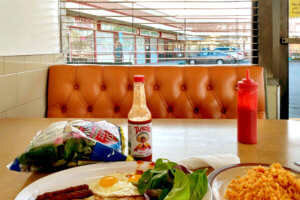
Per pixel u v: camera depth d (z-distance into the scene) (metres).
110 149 0.62
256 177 0.50
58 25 2.03
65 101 1.69
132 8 2.15
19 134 0.94
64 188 0.53
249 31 2.16
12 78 1.39
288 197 0.45
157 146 0.81
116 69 1.70
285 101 2.19
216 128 1.01
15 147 0.80
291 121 1.11
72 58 2.18
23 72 1.50
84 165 0.62
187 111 1.65
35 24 1.66
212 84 1.66
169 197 0.41
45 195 0.50
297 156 0.72
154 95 1.67
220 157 0.64
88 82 1.69
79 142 0.61
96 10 2.26
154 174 0.49
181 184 0.43
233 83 1.64
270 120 1.13
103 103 1.68
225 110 1.66
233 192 0.48
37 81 1.66
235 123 1.09
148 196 0.45
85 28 2.25
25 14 1.53
